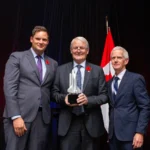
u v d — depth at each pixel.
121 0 3.79
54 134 3.29
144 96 2.26
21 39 3.60
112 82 2.45
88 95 2.35
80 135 2.32
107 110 3.12
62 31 3.61
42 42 2.37
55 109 2.55
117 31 3.73
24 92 2.28
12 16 3.65
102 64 3.31
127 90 2.30
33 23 3.64
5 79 2.28
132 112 2.28
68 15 3.64
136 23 3.81
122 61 2.37
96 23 3.68
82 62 2.45
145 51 3.78
